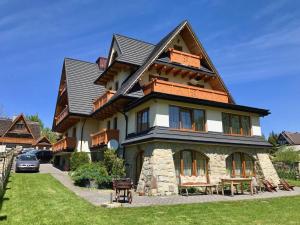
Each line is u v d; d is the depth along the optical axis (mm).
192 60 24219
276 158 45219
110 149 20469
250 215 10977
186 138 18047
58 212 10617
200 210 11633
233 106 20984
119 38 26516
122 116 23078
